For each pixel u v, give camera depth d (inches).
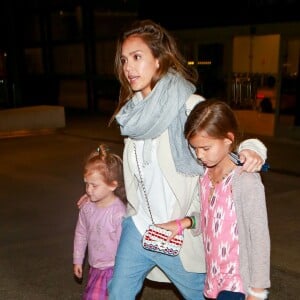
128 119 87.8
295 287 146.3
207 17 492.1
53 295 145.9
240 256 81.0
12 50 853.8
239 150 82.9
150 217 97.3
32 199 252.1
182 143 87.4
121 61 93.0
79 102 775.7
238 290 82.4
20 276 159.0
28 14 836.0
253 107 531.5
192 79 91.6
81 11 735.1
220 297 81.0
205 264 97.0
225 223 82.8
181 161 88.0
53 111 524.7
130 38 88.2
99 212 109.3
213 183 85.6
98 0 703.1
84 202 113.4
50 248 182.4
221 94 506.9
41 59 841.5
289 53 415.5
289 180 281.1
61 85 807.7
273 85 527.8
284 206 229.6
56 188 274.4
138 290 101.2
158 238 92.4
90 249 112.2
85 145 426.9
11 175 312.3
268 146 392.8
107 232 108.4
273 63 521.0
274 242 182.2
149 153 91.4
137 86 88.5
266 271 77.3
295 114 417.1
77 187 275.6
